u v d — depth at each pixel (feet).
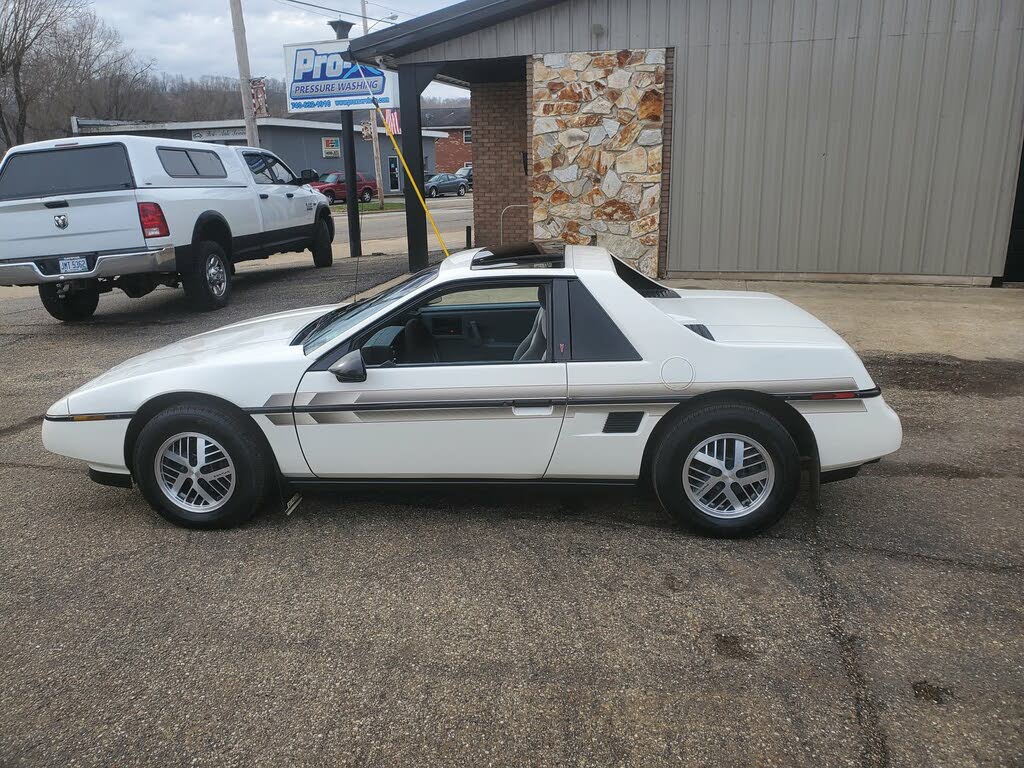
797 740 8.58
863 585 11.63
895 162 31.81
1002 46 29.89
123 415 13.78
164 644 10.69
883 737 8.58
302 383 13.28
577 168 34.53
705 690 9.45
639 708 9.18
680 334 12.77
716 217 33.99
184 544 13.55
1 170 30.37
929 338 25.39
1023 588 11.45
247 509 13.73
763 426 12.39
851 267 33.22
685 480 12.80
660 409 12.75
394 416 13.11
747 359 12.64
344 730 8.98
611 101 33.55
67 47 138.82
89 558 13.14
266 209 39.06
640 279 16.63
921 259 32.53
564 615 11.10
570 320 12.94
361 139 148.77
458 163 207.72
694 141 33.42
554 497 15.08
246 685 9.82
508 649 10.37
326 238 46.60
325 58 46.03
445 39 34.22
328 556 12.99
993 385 21.26
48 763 8.60
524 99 45.19
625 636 10.56
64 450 14.19
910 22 30.42
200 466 13.62
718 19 31.99
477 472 13.37
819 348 12.75
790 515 14.02
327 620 11.16
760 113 32.53
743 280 34.32
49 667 10.26
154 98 186.19
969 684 9.39
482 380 12.92
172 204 30.60
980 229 31.71
